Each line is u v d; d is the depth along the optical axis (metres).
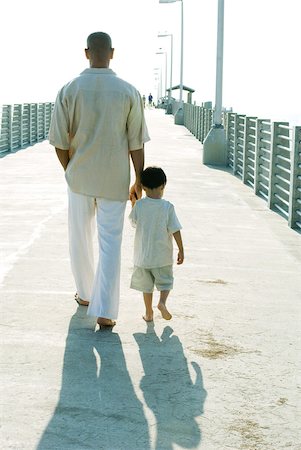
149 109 102.69
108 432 3.31
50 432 3.29
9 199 11.17
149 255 4.76
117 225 4.75
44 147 24.42
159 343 4.59
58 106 4.68
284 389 3.90
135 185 4.88
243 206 11.24
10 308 5.26
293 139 9.31
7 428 3.31
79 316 5.11
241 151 16.38
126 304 5.48
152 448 3.17
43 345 4.48
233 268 6.89
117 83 4.62
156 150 23.00
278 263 7.20
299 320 5.23
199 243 8.10
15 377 3.94
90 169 4.68
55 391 3.76
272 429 3.40
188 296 5.79
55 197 11.49
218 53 18.08
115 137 4.65
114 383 3.91
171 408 3.60
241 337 4.79
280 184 10.93
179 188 13.23
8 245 7.54
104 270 4.74
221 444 3.23
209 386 3.91
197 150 23.50
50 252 7.22
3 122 21.70
